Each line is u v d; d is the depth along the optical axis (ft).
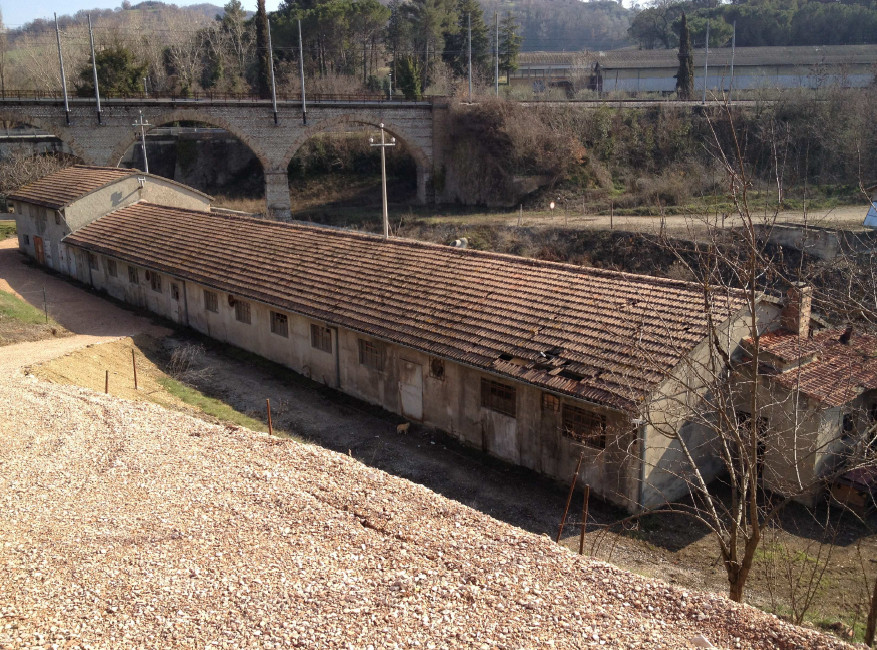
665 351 49.49
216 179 226.99
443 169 196.65
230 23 277.85
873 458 37.40
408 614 29.30
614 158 184.85
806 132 155.33
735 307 50.44
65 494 39.29
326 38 257.14
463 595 30.71
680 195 158.92
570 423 51.96
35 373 62.18
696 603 30.76
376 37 278.67
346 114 183.01
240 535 35.29
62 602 29.40
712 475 54.80
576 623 29.14
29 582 30.68
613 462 49.29
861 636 36.42
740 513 33.04
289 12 255.50
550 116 186.91
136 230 104.78
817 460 49.73
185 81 236.63
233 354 80.84
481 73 262.67
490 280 66.03
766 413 51.85
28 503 38.09
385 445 59.26
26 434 47.62
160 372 74.64
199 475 42.01
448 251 73.97
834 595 41.16
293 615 29.07
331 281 74.43
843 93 158.30
